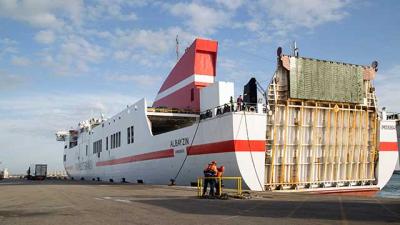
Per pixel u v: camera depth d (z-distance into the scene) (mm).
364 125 29969
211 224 9781
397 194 34781
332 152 28781
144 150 37469
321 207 13898
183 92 35531
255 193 22125
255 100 26953
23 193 22875
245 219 10688
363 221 10297
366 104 29969
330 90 28344
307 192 27469
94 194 21016
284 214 11828
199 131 28672
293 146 27750
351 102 29125
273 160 26922
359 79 29578
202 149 28172
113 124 48000
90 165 59531
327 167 28828
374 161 30234
